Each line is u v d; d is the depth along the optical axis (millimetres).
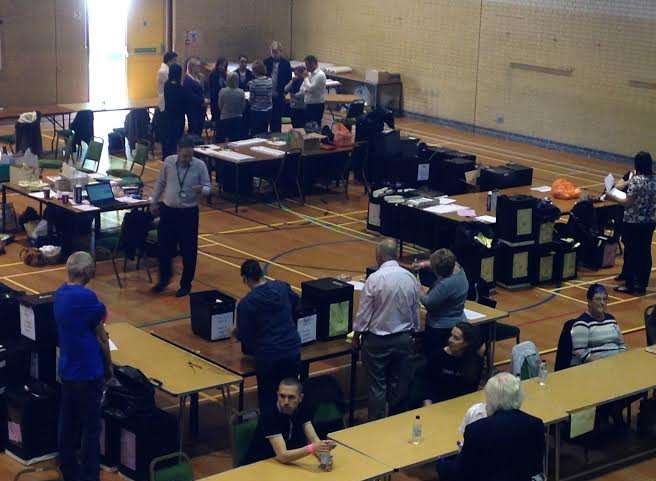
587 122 21312
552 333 11977
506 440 6414
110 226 15141
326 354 9023
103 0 24484
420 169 16359
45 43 23438
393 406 8719
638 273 13406
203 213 16375
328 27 26531
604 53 20766
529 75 22219
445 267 9125
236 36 26406
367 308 8898
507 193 14555
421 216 14008
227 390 9430
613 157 20953
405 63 24875
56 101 23906
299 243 15016
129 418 8258
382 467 7148
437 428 7797
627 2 20203
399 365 8922
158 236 12617
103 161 18781
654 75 19984
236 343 9219
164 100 18906
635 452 9281
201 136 19969
